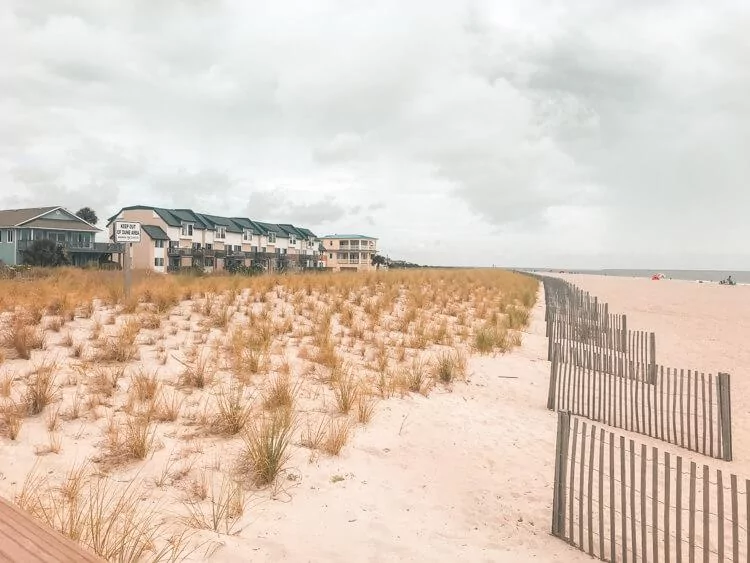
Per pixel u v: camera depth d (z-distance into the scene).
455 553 4.16
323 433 6.14
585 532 4.84
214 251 61.44
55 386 6.29
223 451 5.34
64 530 3.43
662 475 6.42
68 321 9.56
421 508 4.91
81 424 5.48
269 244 74.69
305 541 4.04
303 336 10.79
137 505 4.14
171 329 9.84
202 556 3.57
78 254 51.81
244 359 8.09
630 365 10.02
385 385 8.19
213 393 6.82
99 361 7.45
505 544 4.44
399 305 17.05
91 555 1.02
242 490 4.69
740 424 8.77
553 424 8.00
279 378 7.37
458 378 9.58
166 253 56.34
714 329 20.20
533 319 19.38
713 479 6.44
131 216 58.41
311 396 7.31
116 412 5.87
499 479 5.77
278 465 5.05
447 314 16.66
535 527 4.84
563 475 4.74
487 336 12.82
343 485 5.10
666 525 4.11
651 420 8.57
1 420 5.29
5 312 9.96
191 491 4.53
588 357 11.19
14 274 19.78
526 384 10.22
